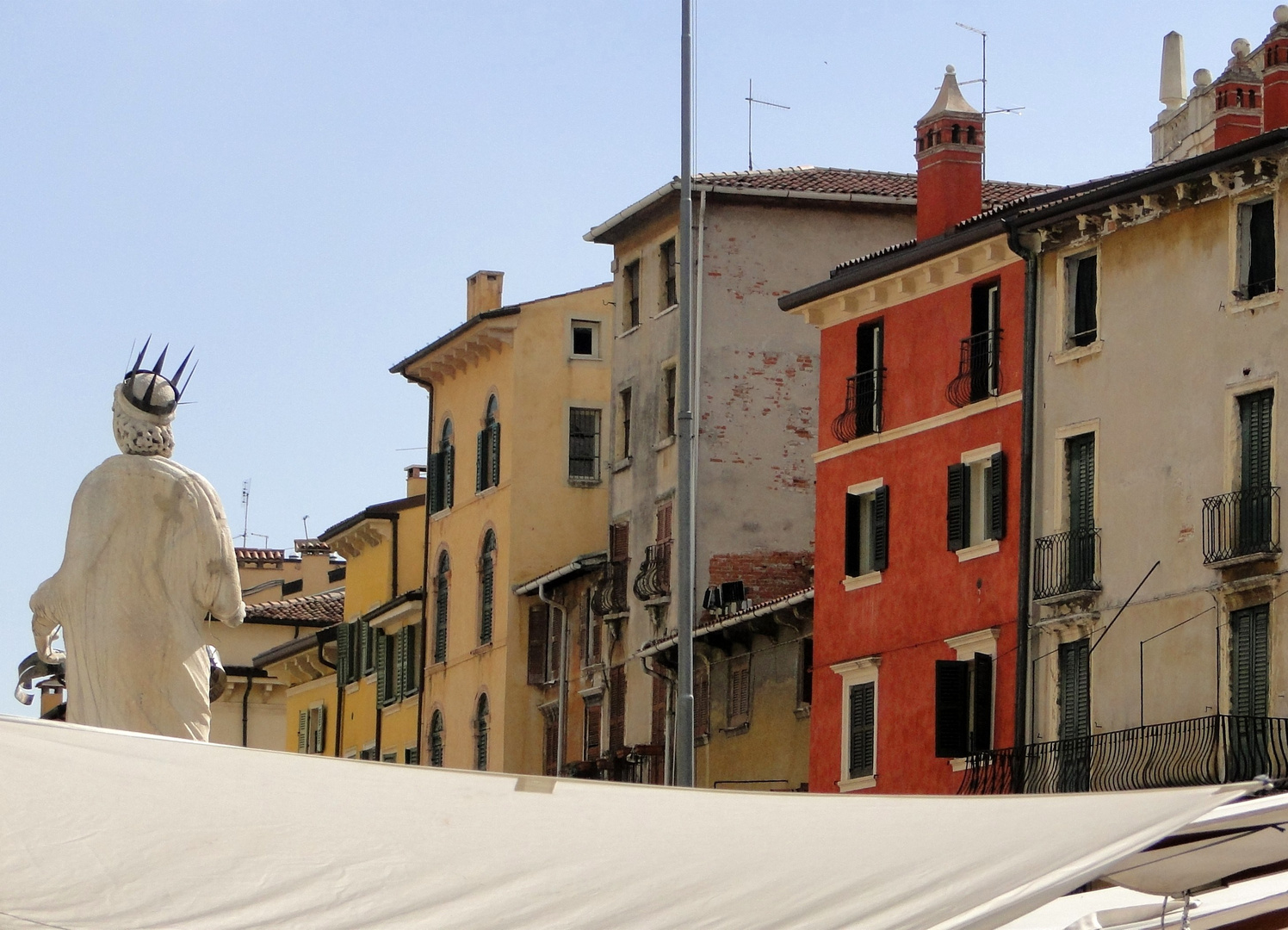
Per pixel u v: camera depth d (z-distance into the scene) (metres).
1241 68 49.31
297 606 95.75
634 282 69.00
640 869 10.05
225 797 10.18
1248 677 44.06
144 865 9.63
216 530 14.36
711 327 64.25
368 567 86.31
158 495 14.24
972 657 50.94
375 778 10.61
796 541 64.06
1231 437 44.97
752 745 58.75
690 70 45.44
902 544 53.53
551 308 75.75
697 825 10.59
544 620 73.94
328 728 89.00
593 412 75.69
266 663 91.31
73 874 9.50
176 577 14.25
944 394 52.62
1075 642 48.19
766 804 10.98
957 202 54.19
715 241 64.56
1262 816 11.25
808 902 9.67
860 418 55.22
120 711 14.00
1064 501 48.88
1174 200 46.28
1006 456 50.62
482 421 77.06
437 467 80.56
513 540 74.31
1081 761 46.66
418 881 9.82
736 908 9.65
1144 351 47.12
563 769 69.81
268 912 9.46
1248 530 44.25
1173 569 45.88
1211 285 45.66
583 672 70.25
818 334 64.88
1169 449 46.31
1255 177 44.53
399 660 82.19
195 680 14.24
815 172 66.75
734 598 61.94
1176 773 44.69
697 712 61.09
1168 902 11.52
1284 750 42.97
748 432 64.06
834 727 54.97
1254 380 44.56
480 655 75.69
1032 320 49.88
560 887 9.80
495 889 9.77
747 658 59.31
